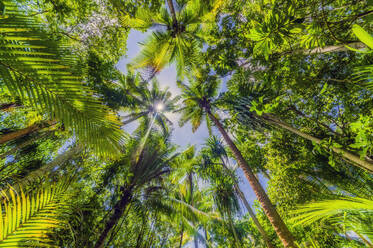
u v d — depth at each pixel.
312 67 3.79
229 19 5.12
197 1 7.23
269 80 3.61
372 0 2.29
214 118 9.16
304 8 2.27
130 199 5.22
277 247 6.11
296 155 5.01
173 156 7.59
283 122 5.31
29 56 1.33
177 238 8.77
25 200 1.59
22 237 1.45
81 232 3.35
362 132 1.64
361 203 1.13
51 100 1.39
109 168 5.61
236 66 4.99
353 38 2.69
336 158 3.39
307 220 1.45
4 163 5.64
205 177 8.19
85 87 1.55
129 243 5.12
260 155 6.78
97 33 5.30
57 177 2.48
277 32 2.22
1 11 1.32
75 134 1.45
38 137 6.30
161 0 5.53
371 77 1.75
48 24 4.29
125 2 5.04
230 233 7.83
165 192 6.47
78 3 4.41
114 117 1.66
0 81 1.24
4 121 6.40
